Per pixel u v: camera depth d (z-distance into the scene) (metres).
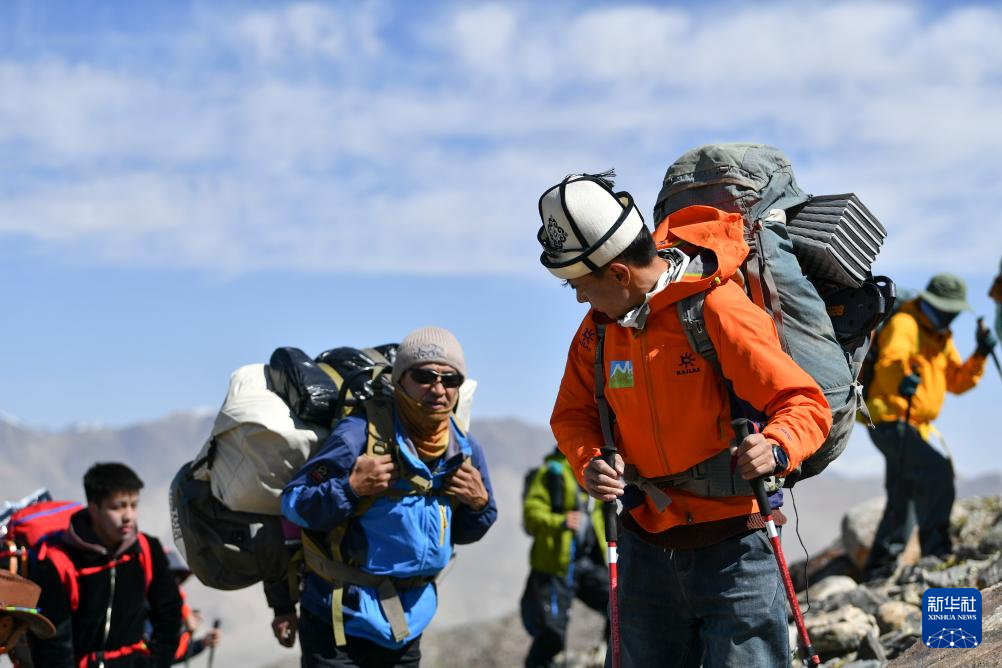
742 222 3.47
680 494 3.24
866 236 3.85
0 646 4.26
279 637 5.01
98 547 5.42
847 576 9.00
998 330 8.37
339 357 5.05
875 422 8.54
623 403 3.26
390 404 4.62
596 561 10.02
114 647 5.57
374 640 4.50
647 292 3.20
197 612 7.07
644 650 3.39
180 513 5.08
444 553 4.66
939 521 8.44
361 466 4.43
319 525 4.44
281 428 4.71
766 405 3.07
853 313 3.85
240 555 4.93
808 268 3.85
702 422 3.17
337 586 4.50
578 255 3.15
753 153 3.72
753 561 3.18
